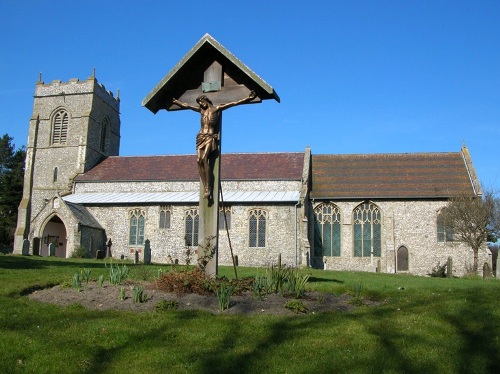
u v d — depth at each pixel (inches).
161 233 1643.7
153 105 473.1
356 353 292.2
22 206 1945.1
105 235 1686.8
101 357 286.8
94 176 1916.8
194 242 1615.4
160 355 287.4
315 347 301.0
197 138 446.3
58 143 2018.9
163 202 1646.2
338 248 1647.4
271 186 1721.2
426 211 1609.3
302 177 1686.8
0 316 346.9
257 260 1546.5
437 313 378.0
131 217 1683.1
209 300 400.5
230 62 453.1
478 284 617.0
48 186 1984.5
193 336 317.1
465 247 1566.2
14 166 3149.6
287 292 432.5
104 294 417.7
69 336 312.7
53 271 622.5
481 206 1443.2
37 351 288.0
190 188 1800.0
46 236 1696.6
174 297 407.2
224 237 1581.0
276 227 1556.3
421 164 1763.0
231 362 278.2
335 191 1679.4
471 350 301.9
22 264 767.7
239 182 1744.6
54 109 2037.4
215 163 451.5
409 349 299.6
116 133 2229.3
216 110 447.5
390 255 1582.2
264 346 301.7
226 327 333.7
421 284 605.0
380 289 517.0
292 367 272.7
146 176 1862.7
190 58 455.2
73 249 1547.7
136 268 741.3
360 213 1656.0
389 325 346.3
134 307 380.8
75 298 406.6
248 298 413.4
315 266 1642.5
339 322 350.6
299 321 350.9
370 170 1765.5
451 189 1625.2
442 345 308.3
